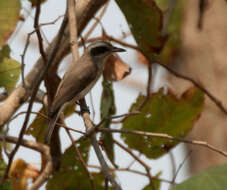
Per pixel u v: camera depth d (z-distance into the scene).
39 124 10.66
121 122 10.45
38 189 9.67
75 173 10.27
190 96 10.48
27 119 7.88
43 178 9.72
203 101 10.50
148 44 10.36
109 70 11.10
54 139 9.92
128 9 9.71
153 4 9.47
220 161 14.21
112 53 11.29
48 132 9.50
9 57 10.10
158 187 9.75
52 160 9.87
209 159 14.40
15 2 9.34
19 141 8.12
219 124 14.34
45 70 7.48
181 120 10.52
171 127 10.52
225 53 14.60
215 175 5.39
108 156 9.55
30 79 10.15
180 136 10.59
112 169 9.62
